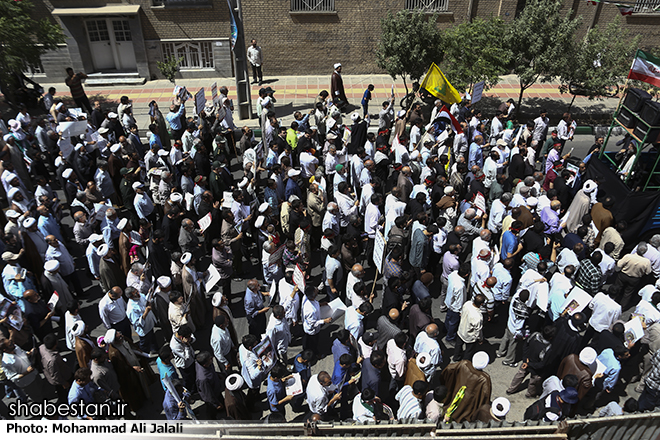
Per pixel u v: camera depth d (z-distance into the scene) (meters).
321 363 8.77
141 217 10.88
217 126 14.20
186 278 8.53
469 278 9.82
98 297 10.29
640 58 10.98
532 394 8.06
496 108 19.12
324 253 10.59
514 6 20.84
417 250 9.28
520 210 9.33
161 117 14.93
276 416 6.04
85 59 20.61
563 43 16.03
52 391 8.01
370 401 6.20
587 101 19.88
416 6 20.75
